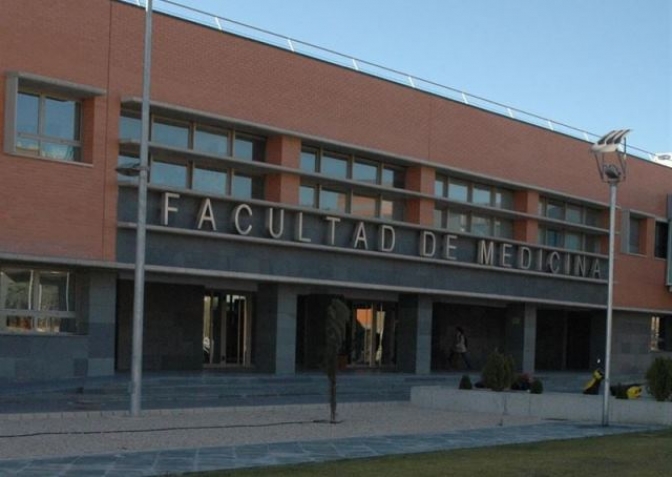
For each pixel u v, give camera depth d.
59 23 25.41
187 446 15.63
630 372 50.09
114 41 26.69
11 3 24.38
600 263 46.62
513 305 42.50
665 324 54.25
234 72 29.75
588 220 47.03
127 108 27.45
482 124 39.34
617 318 49.28
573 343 50.06
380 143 34.69
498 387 25.45
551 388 36.09
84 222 25.81
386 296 37.03
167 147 27.36
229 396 26.56
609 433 19.55
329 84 32.78
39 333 25.09
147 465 13.08
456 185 39.03
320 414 22.36
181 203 28.38
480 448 16.06
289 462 13.77
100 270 26.47
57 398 23.05
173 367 31.69
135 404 20.55
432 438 17.81
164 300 31.62
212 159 29.03
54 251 25.08
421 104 36.47
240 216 29.72
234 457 14.25
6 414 19.20
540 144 42.62
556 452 15.41
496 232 41.09
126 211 26.94
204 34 28.97
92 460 13.47
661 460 14.40
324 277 32.31
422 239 36.06
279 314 31.33
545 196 43.72
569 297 44.12
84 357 26.05
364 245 33.75
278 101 31.06
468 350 45.38
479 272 38.88
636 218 50.22
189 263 28.33
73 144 26.06
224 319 34.28
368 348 40.12
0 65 24.12
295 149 31.61
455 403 24.97
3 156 24.12
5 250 24.09
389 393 30.72
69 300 26.36
